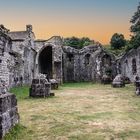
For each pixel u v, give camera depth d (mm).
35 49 38594
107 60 41594
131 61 35625
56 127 8555
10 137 7062
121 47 51031
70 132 7922
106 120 9648
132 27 38062
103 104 14000
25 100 16062
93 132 7918
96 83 36812
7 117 7312
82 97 17703
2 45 19406
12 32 34469
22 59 30312
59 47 37406
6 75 20234
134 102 14703
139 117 10211
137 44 34719
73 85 33625
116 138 7254
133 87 26516
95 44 43375
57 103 14547
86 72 43375
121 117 10211
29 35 34844
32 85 17688
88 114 10898
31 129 8250
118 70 41500
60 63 36719
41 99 16547
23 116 10477
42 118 10055
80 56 43719
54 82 25719
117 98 16875
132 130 8141
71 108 12602
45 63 44375
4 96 7156
